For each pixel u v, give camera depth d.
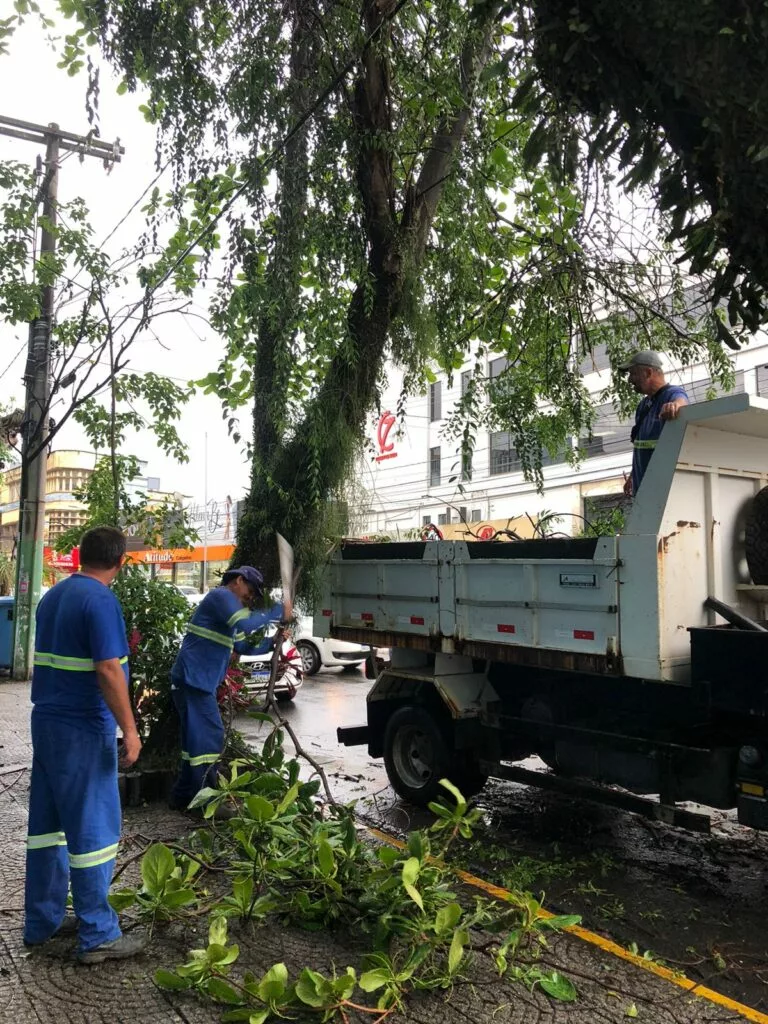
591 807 6.65
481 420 8.22
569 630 5.03
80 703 3.68
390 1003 3.27
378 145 6.55
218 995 3.16
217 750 5.75
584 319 8.12
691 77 2.88
